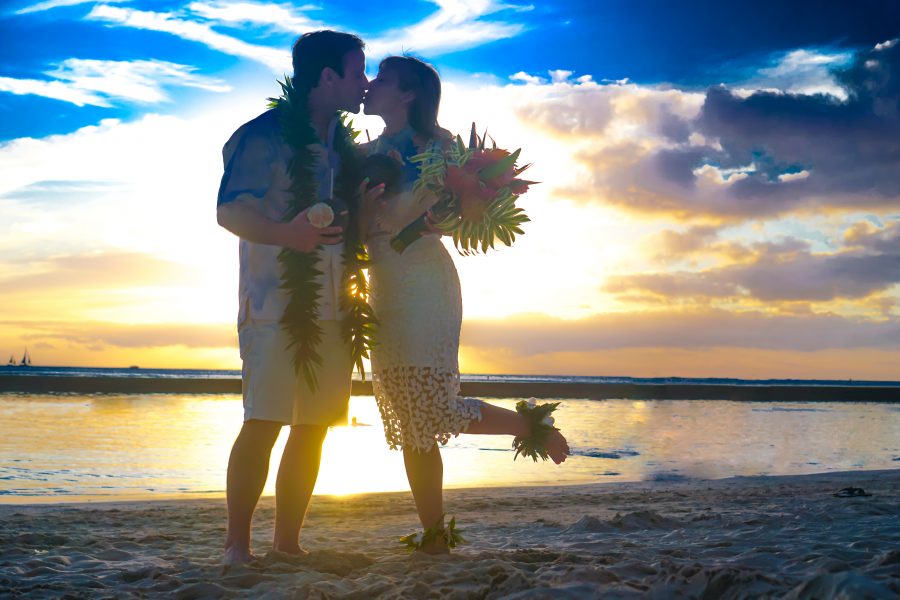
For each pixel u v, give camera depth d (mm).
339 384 2863
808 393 65812
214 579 2494
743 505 6504
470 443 17016
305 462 2881
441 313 2836
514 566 2598
